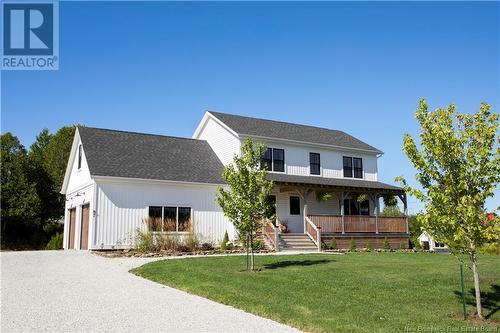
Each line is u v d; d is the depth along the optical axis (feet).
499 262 52.37
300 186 80.12
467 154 27.02
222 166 86.28
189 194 75.41
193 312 28.45
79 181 78.43
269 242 75.41
